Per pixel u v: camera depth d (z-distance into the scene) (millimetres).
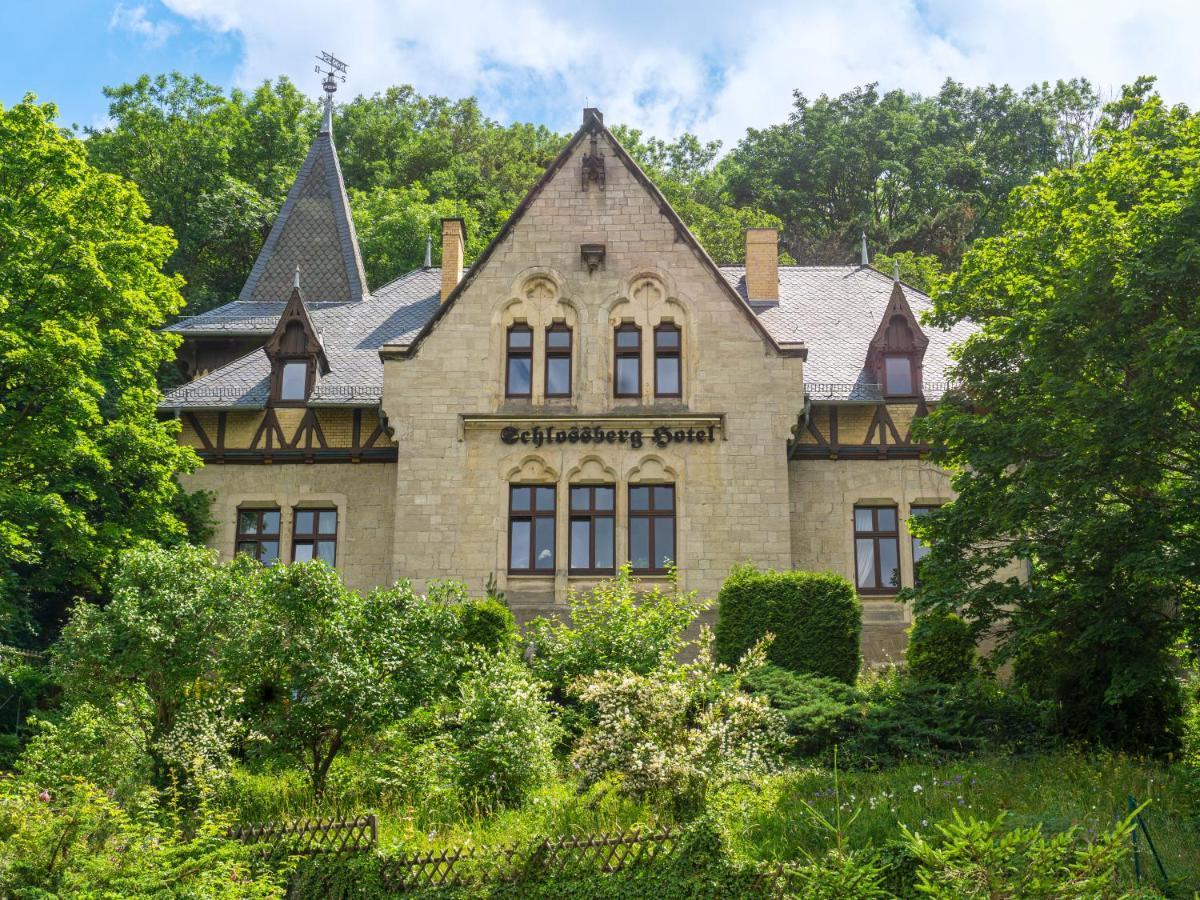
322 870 13477
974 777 16656
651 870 12945
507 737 16594
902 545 26906
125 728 17312
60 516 23031
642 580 25781
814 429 27484
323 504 27672
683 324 27094
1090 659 18625
